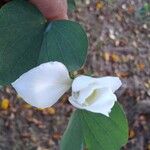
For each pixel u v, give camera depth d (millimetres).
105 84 146
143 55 671
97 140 159
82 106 147
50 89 145
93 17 661
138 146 591
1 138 524
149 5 659
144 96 625
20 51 153
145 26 698
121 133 157
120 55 654
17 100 547
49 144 543
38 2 160
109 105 147
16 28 154
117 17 684
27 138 537
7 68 151
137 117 606
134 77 643
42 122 552
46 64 141
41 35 156
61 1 169
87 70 611
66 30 152
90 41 641
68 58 150
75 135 158
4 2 166
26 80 141
